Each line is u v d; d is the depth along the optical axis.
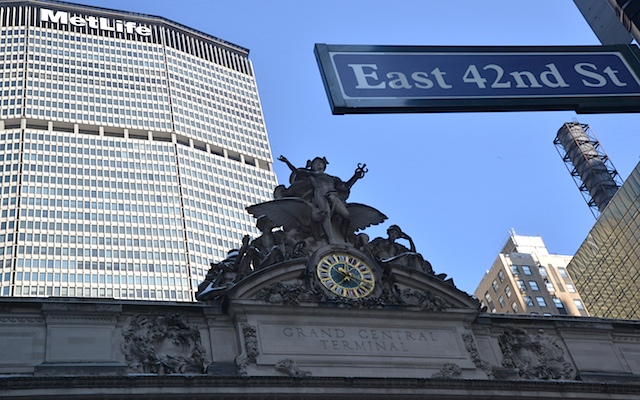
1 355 44.91
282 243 55.44
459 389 49.44
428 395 48.66
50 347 45.81
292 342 49.66
